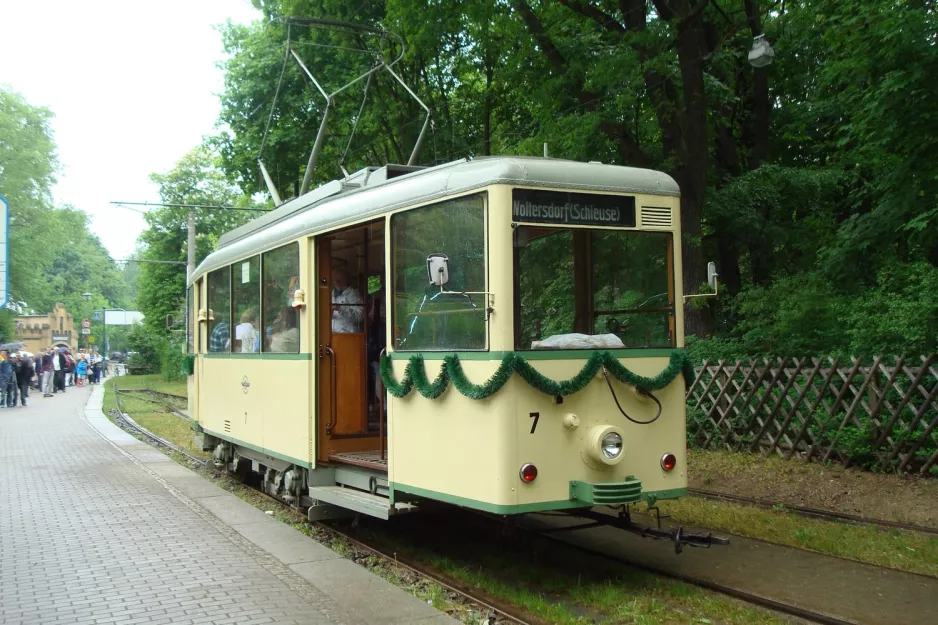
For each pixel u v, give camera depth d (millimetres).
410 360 6281
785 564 6551
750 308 12148
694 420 11516
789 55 15594
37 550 6680
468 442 5785
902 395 9078
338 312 8055
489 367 5598
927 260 11078
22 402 24328
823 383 9945
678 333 6371
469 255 5863
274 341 8727
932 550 6668
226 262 10508
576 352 5824
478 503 5672
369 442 8164
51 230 48875
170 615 5035
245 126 22375
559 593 6004
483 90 21156
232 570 6055
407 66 20312
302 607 5184
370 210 6941
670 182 6422
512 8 14898
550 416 5695
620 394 6027
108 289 110938
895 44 9344
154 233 46375
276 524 7691
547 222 5816
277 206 10672
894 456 9125
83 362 38250
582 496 5711
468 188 5852
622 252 6191
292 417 8172
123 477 10680
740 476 9883
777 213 15938
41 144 47469
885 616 5316
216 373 10875
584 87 13891
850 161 12898
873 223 11086
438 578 6371
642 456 6098
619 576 6328
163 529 7473
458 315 5930
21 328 73000
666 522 8023
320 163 22438
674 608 5566
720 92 15180
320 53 20266
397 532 8031
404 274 6539
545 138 14453
